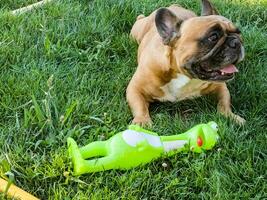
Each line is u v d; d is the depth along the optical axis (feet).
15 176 3.87
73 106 4.34
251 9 6.37
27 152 4.09
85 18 5.86
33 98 4.31
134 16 6.00
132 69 5.20
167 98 4.82
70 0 6.20
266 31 6.06
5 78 4.82
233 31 4.31
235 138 4.22
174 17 4.43
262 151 4.14
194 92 4.78
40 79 4.83
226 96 4.74
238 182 3.85
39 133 4.22
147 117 4.58
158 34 4.83
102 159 3.90
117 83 4.93
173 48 4.46
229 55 4.21
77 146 4.00
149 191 3.81
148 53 4.74
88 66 5.13
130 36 5.69
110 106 4.63
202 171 3.90
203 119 4.54
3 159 3.90
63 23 5.66
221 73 4.33
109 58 5.37
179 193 3.78
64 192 3.75
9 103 4.53
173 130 4.41
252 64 5.34
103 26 5.70
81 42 5.48
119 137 3.98
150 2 6.32
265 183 3.84
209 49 4.23
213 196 3.72
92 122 4.45
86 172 3.86
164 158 4.05
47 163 3.97
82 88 4.79
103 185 3.84
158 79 4.65
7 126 4.32
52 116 4.42
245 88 4.99
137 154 3.93
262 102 4.75
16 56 5.13
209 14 4.80
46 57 5.22
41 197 3.78
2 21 5.66
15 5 6.32
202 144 4.09
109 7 6.06
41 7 6.05
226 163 4.01
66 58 5.22
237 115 4.65
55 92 4.66
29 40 5.41
